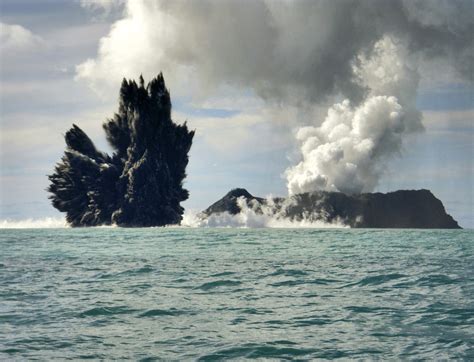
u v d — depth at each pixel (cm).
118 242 8812
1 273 4422
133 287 3550
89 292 3334
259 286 3572
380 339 2125
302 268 4625
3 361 1861
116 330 2295
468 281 3731
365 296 3131
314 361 1869
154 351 1983
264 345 2053
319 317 2539
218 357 1914
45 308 2788
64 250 7019
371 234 11706
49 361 1861
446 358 1875
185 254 6256
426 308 2727
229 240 9275
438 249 6981
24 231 14475
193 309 2756
